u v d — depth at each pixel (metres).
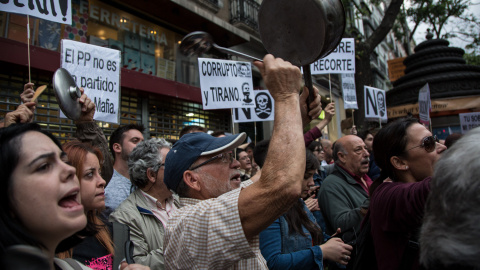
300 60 1.28
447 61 9.17
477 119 6.47
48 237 0.90
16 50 5.35
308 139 2.65
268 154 1.16
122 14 7.61
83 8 6.81
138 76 7.14
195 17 8.41
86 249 1.65
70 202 0.95
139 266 1.11
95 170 1.77
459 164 0.81
